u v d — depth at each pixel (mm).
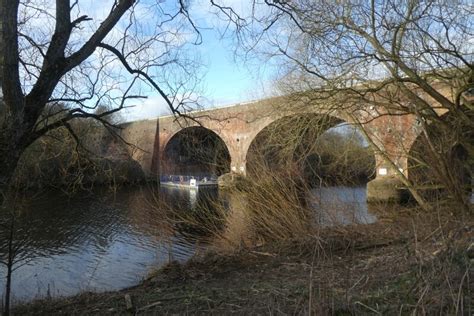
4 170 4547
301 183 12320
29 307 7742
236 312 5637
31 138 5246
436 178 12016
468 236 5141
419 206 12070
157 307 6465
